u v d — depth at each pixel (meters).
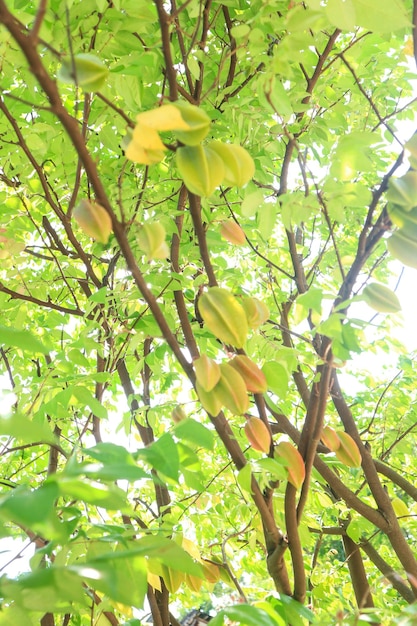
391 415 2.49
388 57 1.86
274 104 1.05
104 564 0.59
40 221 1.81
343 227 2.24
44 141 1.50
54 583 0.60
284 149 1.70
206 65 1.61
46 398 1.33
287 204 1.02
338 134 2.01
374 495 1.43
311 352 1.09
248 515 1.44
